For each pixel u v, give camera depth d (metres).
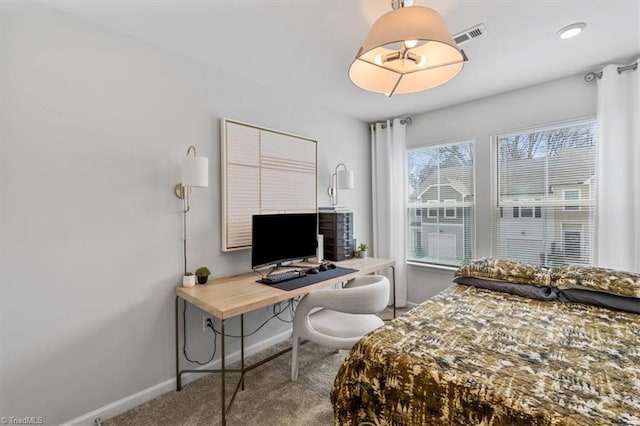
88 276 1.79
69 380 1.73
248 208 2.60
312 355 2.65
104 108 1.85
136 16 1.76
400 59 1.63
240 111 2.57
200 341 2.32
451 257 3.51
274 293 2.02
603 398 1.08
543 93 2.78
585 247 2.65
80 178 1.76
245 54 2.22
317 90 2.91
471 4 1.67
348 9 1.71
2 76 1.53
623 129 2.34
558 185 2.79
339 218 3.21
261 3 1.66
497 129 3.06
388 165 3.80
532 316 1.92
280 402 1.99
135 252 1.98
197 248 2.30
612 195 2.38
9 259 1.55
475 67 2.45
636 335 1.62
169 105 2.14
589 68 2.49
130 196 1.96
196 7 1.69
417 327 1.74
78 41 1.76
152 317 2.06
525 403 1.06
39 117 1.63
